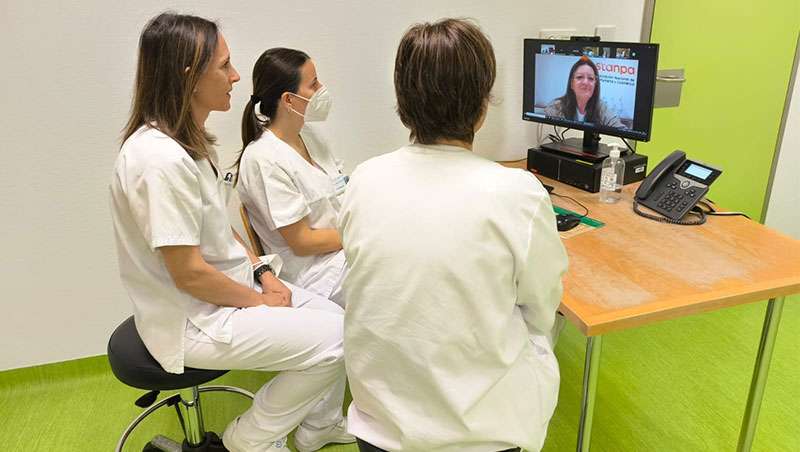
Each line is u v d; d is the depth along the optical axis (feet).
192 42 4.26
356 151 7.48
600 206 6.20
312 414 6.04
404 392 3.36
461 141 3.39
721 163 9.47
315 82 5.84
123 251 4.54
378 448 3.56
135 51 6.33
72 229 6.88
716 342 8.04
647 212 5.95
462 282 3.08
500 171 3.26
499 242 3.13
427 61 3.13
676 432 6.45
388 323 3.23
